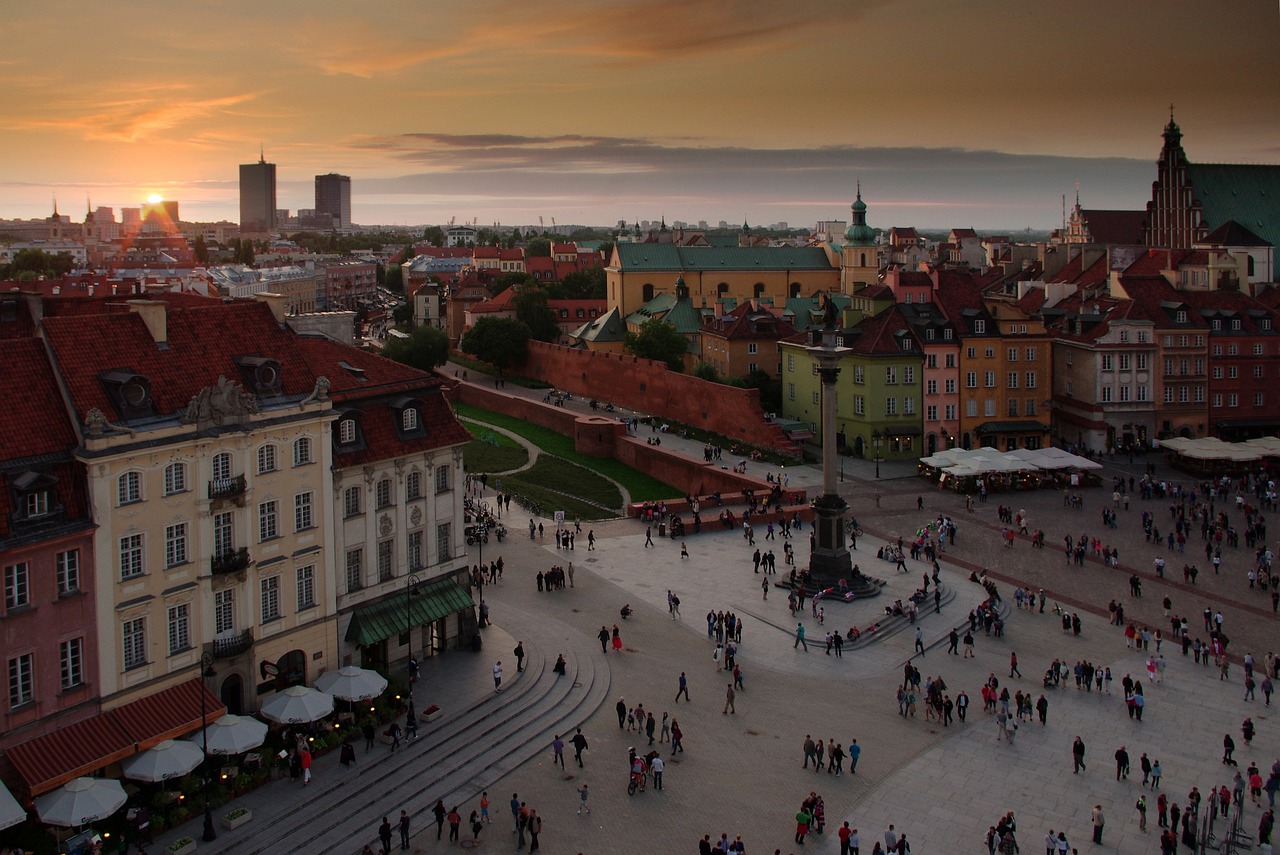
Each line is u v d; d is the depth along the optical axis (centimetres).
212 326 6850
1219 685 7794
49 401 5909
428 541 7912
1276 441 14250
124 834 5488
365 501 7412
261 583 6712
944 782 6400
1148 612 9294
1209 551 10756
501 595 9525
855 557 10781
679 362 19950
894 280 16100
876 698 7581
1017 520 12106
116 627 5919
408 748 6588
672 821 5956
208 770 6088
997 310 15738
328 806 5950
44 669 5612
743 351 18850
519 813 5675
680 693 7575
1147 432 15650
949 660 8250
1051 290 18612
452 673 7662
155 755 5672
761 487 12712
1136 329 15425
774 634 8712
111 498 5844
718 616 8556
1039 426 15775
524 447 16675
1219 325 15838
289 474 6825
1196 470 14338
